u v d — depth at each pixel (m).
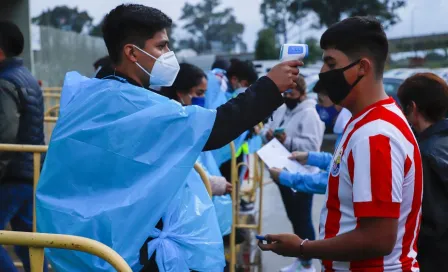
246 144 5.74
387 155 1.79
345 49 1.94
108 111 2.11
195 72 4.07
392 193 1.78
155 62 2.27
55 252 2.12
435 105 2.65
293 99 4.73
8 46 3.53
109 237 2.03
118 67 2.32
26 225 3.73
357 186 1.81
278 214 6.98
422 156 2.58
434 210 2.54
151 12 2.27
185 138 2.11
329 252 1.88
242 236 4.92
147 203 2.05
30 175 3.60
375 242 1.79
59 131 2.12
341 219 1.92
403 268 1.92
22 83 3.50
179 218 2.27
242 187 6.88
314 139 4.59
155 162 2.07
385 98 1.95
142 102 2.12
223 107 2.21
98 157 2.07
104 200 2.06
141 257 2.16
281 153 3.79
